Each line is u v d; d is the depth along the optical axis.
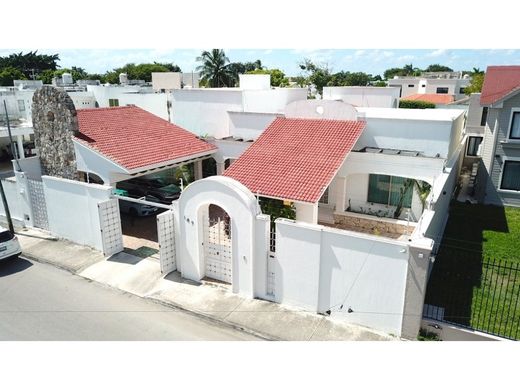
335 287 12.20
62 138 20.14
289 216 17.11
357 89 31.00
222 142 23.95
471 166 32.50
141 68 98.12
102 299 13.95
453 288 14.27
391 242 11.03
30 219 20.30
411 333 11.28
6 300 13.95
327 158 18.48
